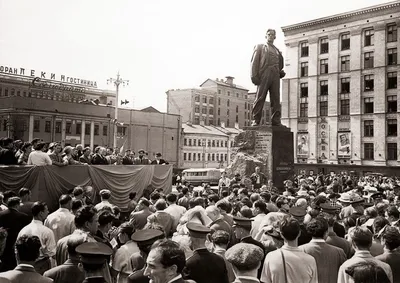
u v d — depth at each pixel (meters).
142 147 68.00
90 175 13.05
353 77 56.16
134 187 14.88
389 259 5.08
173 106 98.50
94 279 4.18
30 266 4.30
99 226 6.63
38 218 6.64
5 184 10.77
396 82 52.56
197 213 7.17
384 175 48.62
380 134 53.22
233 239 7.05
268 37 22.11
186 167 79.19
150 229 4.96
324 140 58.91
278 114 22.17
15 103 53.94
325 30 59.44
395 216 8.10
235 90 107.81
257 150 21.52
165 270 3.43
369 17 54.81
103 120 62.62
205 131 85.00
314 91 60.38
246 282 3.99
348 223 7.56
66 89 80.81
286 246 4.91
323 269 5.29
